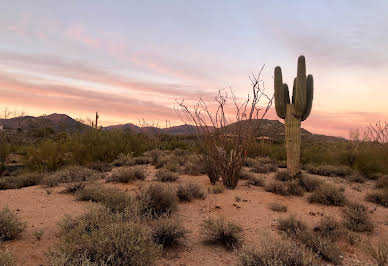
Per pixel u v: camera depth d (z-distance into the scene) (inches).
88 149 523.8
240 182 370.6
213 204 256.5
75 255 121.6
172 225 169.3
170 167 438.3
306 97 388.5
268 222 215.3
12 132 1246.3
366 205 282.2
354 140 572.7
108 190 250.7
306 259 133.1
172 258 150.3
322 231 190.2
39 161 473.4
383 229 212.7
